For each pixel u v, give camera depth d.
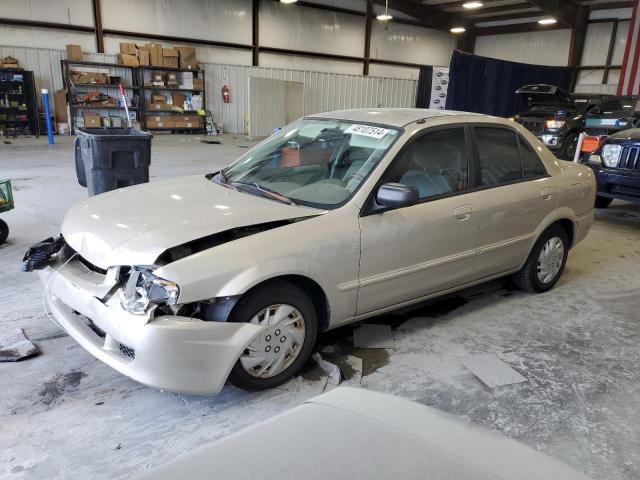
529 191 3.63
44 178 8.25
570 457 2.21
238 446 0.95
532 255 3.87
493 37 24.23
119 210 2.71
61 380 2.61
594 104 12.56
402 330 3.34
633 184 6.16
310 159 3.23
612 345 3.25
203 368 2.23
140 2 16.38
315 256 2.54
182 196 2.90
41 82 15.32
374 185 2.83
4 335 3.00
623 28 20.08
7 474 1.97
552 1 19.48
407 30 22.75
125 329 2.18
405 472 0.89
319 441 0.97
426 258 3.08
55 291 2.60
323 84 20.20
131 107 16.41
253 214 2.59
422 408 1.12
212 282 2.23
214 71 17.97
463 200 3.21
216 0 17.70
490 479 0.90
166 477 0.86
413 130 3.07
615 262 4.97
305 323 2.61
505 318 3.59
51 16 15.13
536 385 2.76
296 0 17.83
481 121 3.47
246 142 15.67
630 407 2.60
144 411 2.40
